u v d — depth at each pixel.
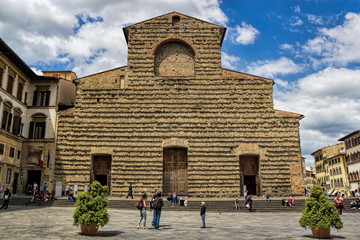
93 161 39.22
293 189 37.91
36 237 14.43
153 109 39.59
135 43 41.47
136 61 40.94
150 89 40.16
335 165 82.62
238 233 17.08
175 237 15.45
